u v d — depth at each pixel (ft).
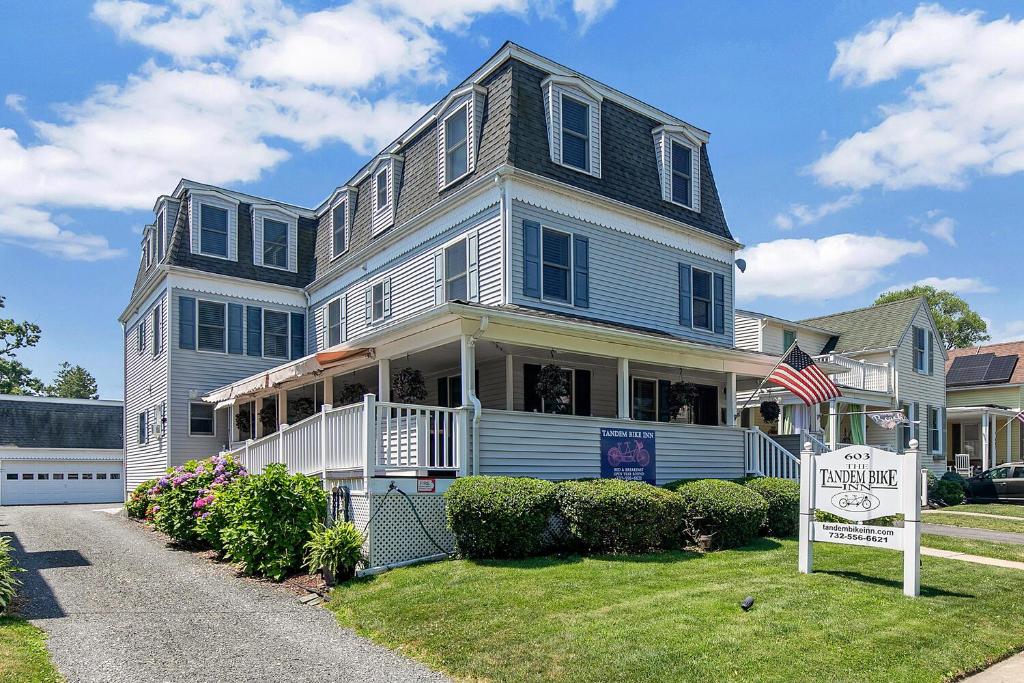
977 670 18.85
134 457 79.56
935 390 94.84
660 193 56.85
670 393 54.85
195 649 21.56
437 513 32.96
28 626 23.79
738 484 39.40
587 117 51.83
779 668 18.25
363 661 20.35
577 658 19.10
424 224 54.34
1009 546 37.32
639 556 31.68
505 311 36.29
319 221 76.79
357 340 42.06
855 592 25.22
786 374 47.50
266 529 31.96
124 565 35.40
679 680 17.65
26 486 99.55
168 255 67.72
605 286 51.01
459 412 35.06
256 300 72.28
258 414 62.95
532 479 33.27
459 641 20.95
